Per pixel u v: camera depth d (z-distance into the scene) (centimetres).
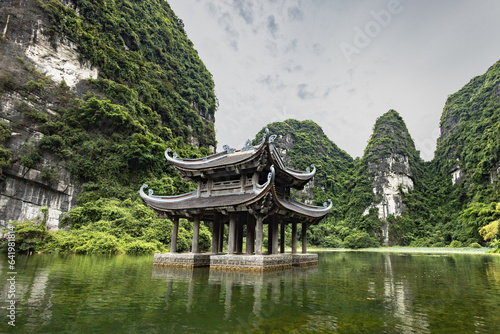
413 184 15200
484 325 820
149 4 10369
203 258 2175
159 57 9662
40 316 834
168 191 5719
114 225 4319
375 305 1058
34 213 4425
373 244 10969
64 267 2008
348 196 15725
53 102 5347
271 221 2425
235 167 2183
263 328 763
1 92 4662
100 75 6550
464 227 10762
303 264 2625
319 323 818
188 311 919
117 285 1355
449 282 1706
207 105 11219
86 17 7012
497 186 10425
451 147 15725
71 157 5112
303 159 17300
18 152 4500
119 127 6016
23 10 5334
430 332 758
